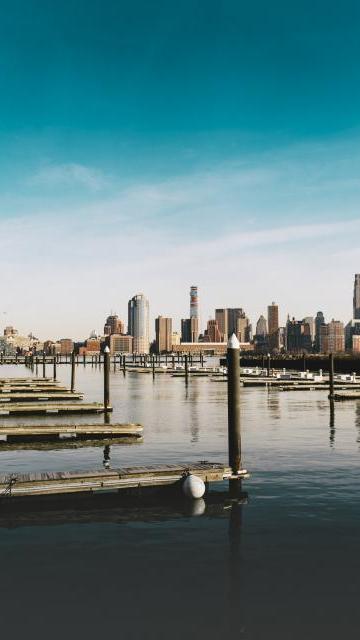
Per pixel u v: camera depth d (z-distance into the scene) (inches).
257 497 636.1
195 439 1059.9
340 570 433.1
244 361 6023.6
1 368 6983.3
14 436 1085.1
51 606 376.2
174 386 2824.8
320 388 2388.0
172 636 339.3
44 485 626.5
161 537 508.7
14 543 494.6
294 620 358.0
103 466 822.5
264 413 1488.7
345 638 337.7
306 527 531.8
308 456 870.4
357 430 1162.0
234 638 336.8
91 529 533.6
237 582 411.8
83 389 2657.5
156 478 660.7
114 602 381.1
